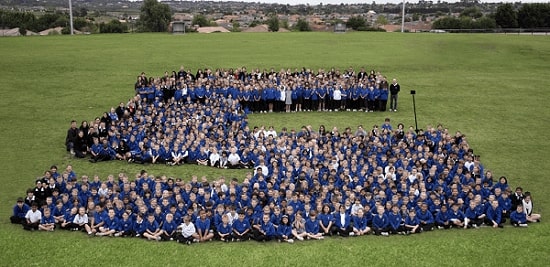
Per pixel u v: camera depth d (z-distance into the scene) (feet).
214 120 104.37
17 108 125.08
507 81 160.97
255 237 67.26
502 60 189.88
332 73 136.26
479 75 168.76
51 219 67.97
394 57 193.36
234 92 122.52
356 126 113.91
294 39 242.99
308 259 61.62
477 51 204.44
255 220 68.69
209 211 67.51
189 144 92.68
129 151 93.86
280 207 69.87
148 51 203.82
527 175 89.40
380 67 177.27
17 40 235.81
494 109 131.34
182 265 59.62
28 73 161.38
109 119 102.01
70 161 92.32
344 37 249.55
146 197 71.31
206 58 189.47
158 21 352.49
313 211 68.44
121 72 165.99
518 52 200.95
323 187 73.46
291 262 60.80
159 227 67.21
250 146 91.20
